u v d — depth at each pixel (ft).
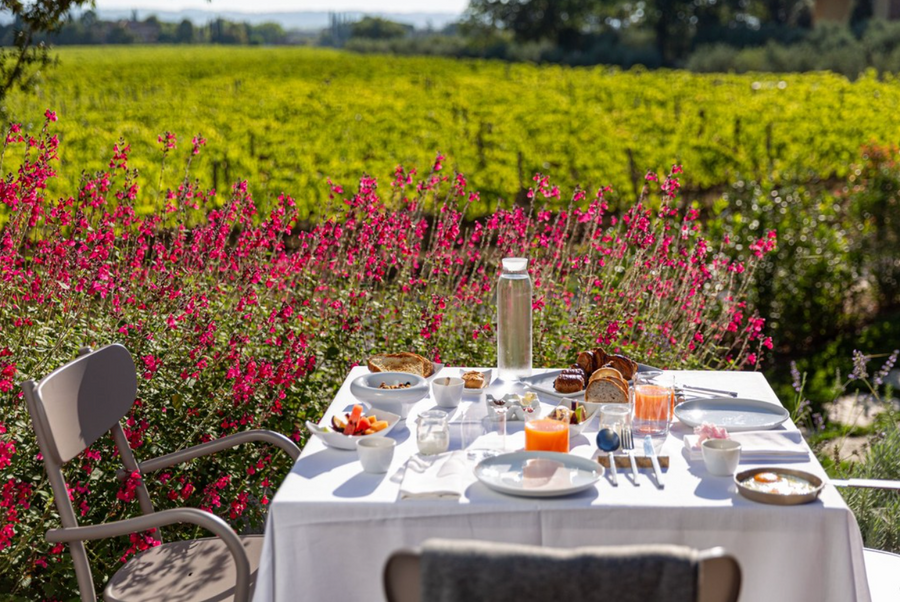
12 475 9.64
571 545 6.52
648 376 9.69
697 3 200.54
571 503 6.53
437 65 155.74
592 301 14.92
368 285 14.11
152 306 11.76
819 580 6.45
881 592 7.91
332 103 68.80
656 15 202.08
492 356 13.65
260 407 12.12
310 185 35.99
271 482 12.34
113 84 109.29
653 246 15.42
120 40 305.73
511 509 6.53
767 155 46.50
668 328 13.96
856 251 24.99
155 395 11.21
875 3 170.60
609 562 4.58
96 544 10.32
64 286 10.93
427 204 30.94
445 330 13.84
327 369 13.43
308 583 6.71
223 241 12.69
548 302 13.97
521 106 67.87
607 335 13.28
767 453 7.49
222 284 12.83
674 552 4.62
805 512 6.40
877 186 26.58
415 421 8.61
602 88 84.38
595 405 8.61
